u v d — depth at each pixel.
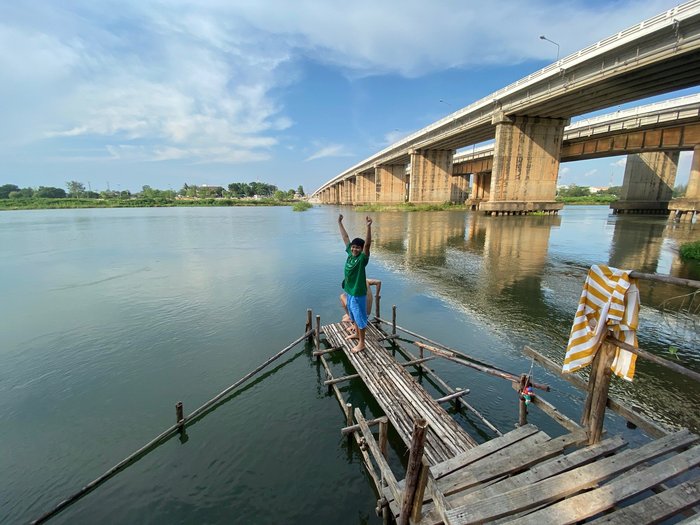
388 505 3.61
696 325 8.87
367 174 95.62
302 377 6.91
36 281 14.21
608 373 3.31
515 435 3.97
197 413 5.59
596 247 20.89
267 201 130.62
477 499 3.00
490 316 9.83
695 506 2.71
